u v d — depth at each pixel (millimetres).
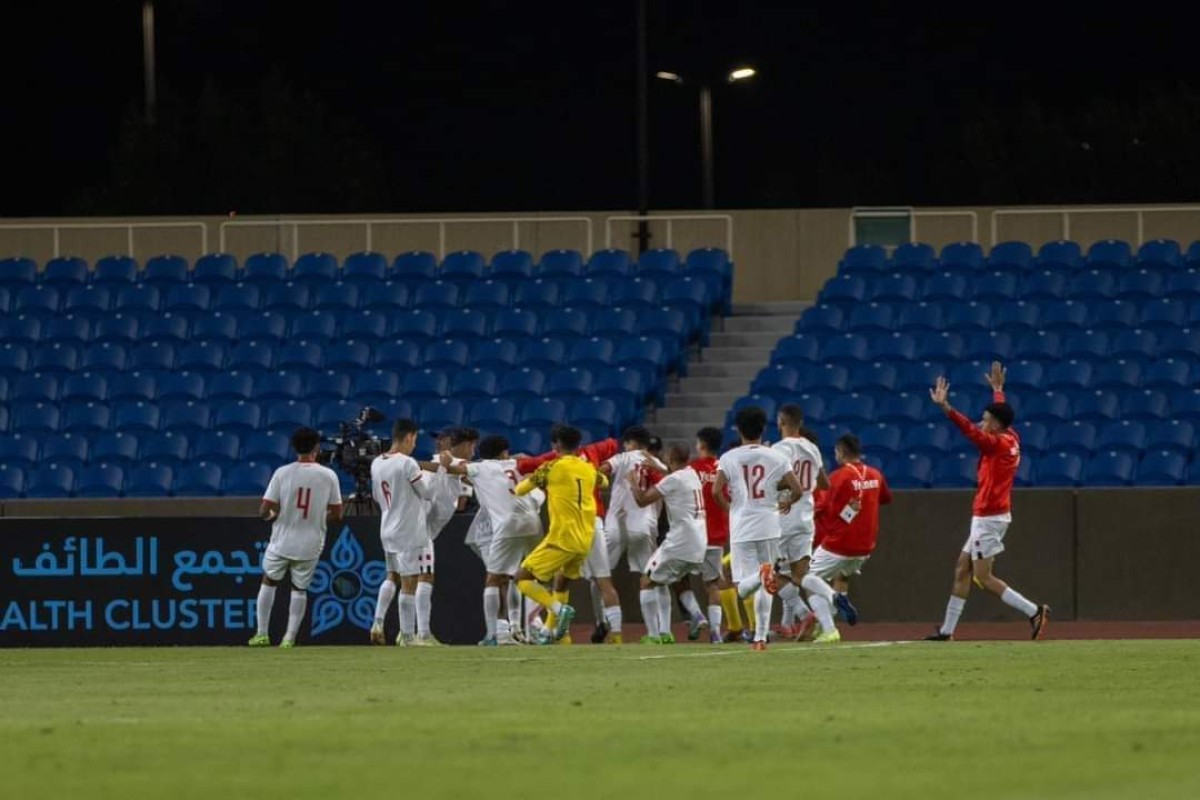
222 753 29516
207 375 101188
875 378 96375
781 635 71250
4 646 71438
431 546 67125
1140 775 25891
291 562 67188
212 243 118562
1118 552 81312
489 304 105750
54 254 118625
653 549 72500
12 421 99688
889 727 32625
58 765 28266
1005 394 93688
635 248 117188
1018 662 50031
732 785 25234
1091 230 114625
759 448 58500
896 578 81938
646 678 45375
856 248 107562
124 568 71500
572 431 66000
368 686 43906
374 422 89312
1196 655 52656
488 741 30844
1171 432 89312
